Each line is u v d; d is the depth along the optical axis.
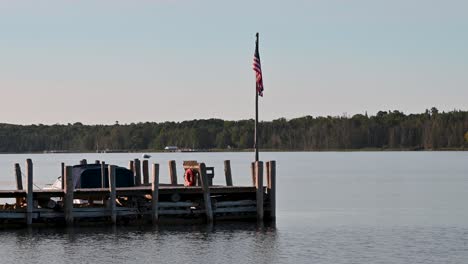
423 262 42.81
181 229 51.78
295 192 90.31
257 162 54.12
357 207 70.25
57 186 61.22
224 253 44.88
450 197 81.38
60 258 43.44
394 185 102.50
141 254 44.44
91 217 51.59
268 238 49.22
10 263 42.34
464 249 46.31
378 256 44.38
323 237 50.38
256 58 57.19
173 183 62.03
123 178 57.69
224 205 54.09
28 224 50.78
